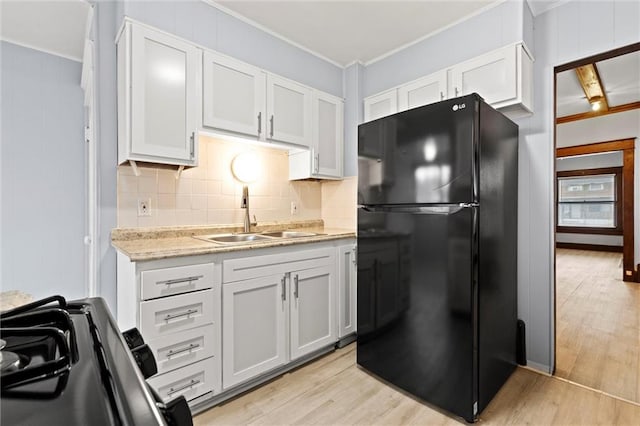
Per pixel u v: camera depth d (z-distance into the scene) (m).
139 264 1.44
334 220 3.03
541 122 2.12
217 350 1.69
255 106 2.23
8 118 2.36
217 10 2.14
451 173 1.61
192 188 2.24
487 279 1.66
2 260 2.32
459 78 2.22
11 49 2.38
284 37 2.52
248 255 1.82
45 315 0.58
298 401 1.75
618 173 6.70
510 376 2.00
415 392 1.75
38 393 0.37
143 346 0.66
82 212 2.63
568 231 7.44
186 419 0.43
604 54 1.91
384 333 1.92
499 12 2.11
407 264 1.79
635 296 3.71
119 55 1.83
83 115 2.66
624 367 2.11
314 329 2.18
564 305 3.40
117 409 0.34
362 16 2.27
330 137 2.81
